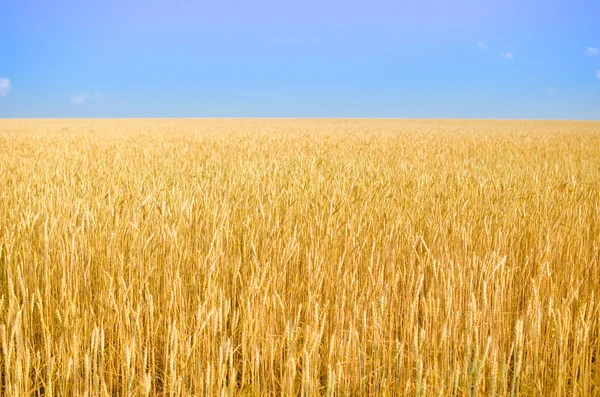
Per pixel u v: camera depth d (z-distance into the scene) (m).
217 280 3.39
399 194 5.94
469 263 3.48
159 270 3.57
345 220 4.48
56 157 11.06
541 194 5.97
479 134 26.86
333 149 14.38
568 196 5.80
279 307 3.13
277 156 11.84
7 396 2.30
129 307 2.85
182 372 2.44
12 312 2.61
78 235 3.56
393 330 3.18
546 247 3.88
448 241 4.25
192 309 3.21
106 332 2.99
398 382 2.59
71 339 2.77
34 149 14.25
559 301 3.25
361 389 2.59
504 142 19.20
